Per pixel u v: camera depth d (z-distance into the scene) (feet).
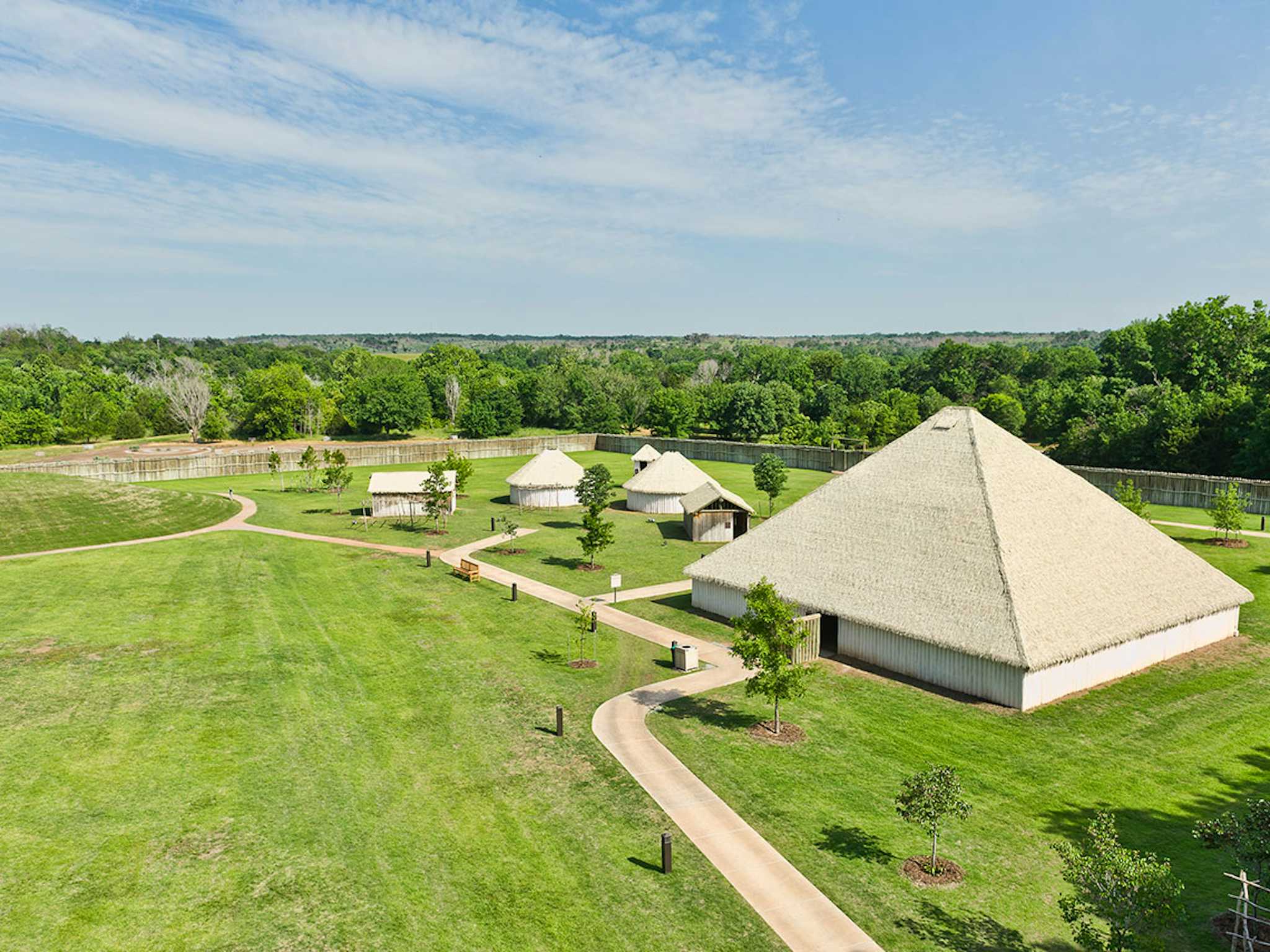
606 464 411.34
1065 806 86.63
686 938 67.15
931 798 74.18
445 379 645.92
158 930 68.59
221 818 86.22
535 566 201.26
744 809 87.45
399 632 148.56
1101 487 274.98
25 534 224.12
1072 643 113.80
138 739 104.01
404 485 268.00
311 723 109.81
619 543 229.45
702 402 588.91
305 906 71.72
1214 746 99.66
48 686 120.67
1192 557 142.31
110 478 336.49
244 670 128.36
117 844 81.25
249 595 171.01
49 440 492.54
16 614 155.74
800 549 148.77
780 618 105.09
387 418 516.73
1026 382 653.30
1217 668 124.88
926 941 66.13
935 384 652.48
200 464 359.25
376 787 93.04
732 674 127.65
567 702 117.50
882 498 146.92
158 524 246.06
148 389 617.21
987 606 117.60
